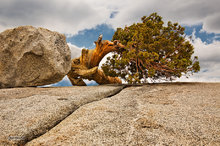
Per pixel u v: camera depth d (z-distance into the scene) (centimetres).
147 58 874
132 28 1032
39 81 850
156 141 286
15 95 597
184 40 912
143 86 794
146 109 439
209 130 313
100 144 285
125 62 916
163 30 986
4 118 388
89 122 368
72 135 319
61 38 916
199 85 761
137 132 317
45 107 443
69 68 922
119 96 590
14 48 787
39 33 815
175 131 315
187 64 824
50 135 330
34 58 808
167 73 963
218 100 498
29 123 359
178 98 537
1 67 777
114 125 350
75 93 612
